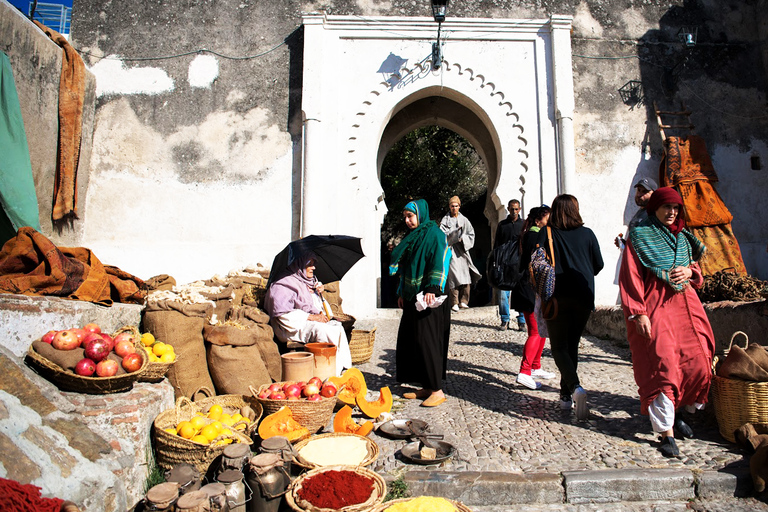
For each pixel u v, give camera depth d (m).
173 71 9.24
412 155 15.17
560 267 4.05
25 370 2.88
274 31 9.32
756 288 5.79
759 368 3.35
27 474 2.28
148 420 3.11
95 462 2.66
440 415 4.14
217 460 2.96
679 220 3.66
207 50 9.27
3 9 7.05
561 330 4.12
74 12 9.30
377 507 2.51
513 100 9.11
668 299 3.50
